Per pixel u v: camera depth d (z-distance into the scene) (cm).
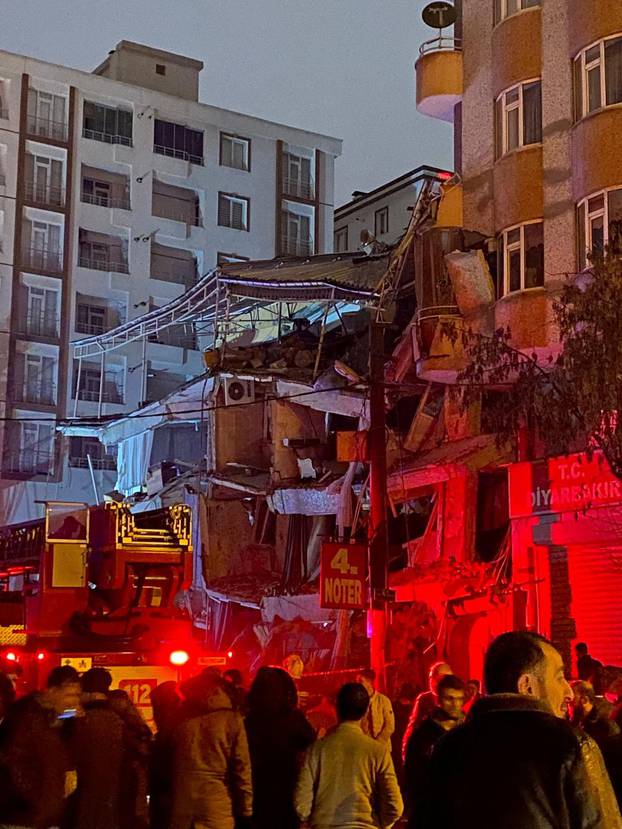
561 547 2095
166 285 5638
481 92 2583
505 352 1986
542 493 2098
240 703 968
